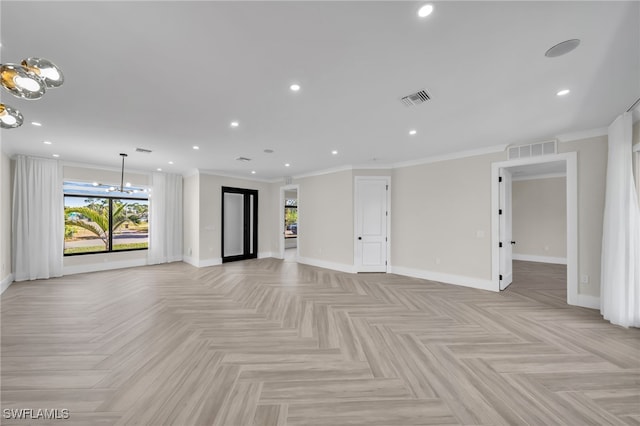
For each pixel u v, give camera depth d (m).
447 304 3.66
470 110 2.83
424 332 2.78
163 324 2.98
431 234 5.07
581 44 1.73
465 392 1.84
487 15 1.49
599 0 1.37
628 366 2.15
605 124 3.26
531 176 7.15
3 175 4.44
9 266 4.73
